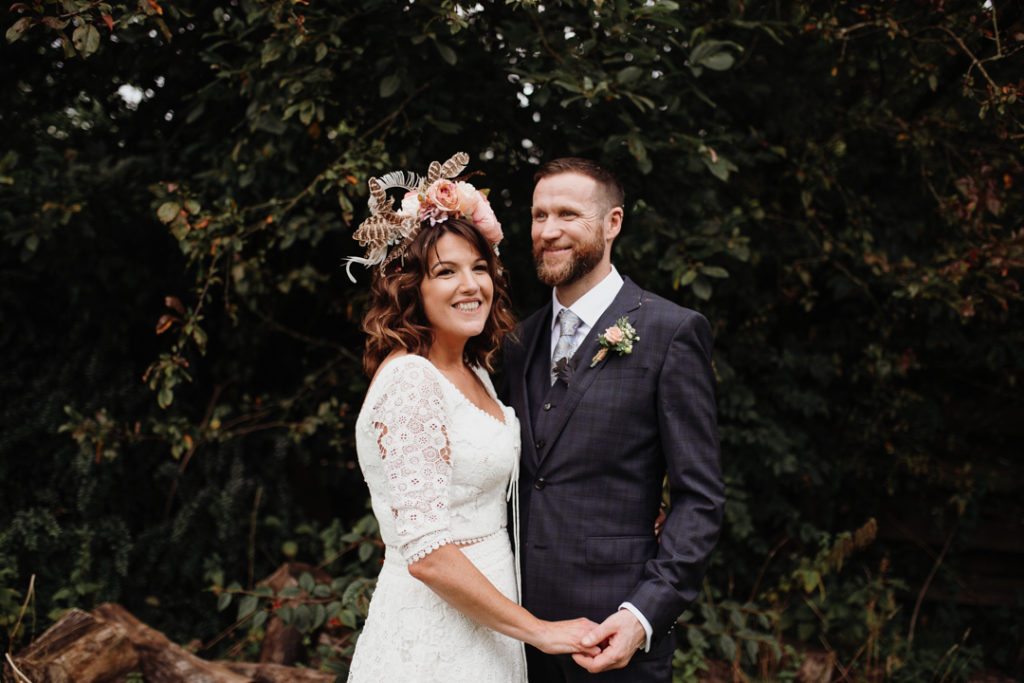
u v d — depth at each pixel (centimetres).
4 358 331
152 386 262
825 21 262
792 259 336
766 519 348
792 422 362
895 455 361
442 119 262
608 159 261
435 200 171
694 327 184
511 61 259
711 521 176
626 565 180
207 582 324
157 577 326
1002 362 350
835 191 330
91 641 244
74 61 291
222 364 340
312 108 241
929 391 371
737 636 300
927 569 363
